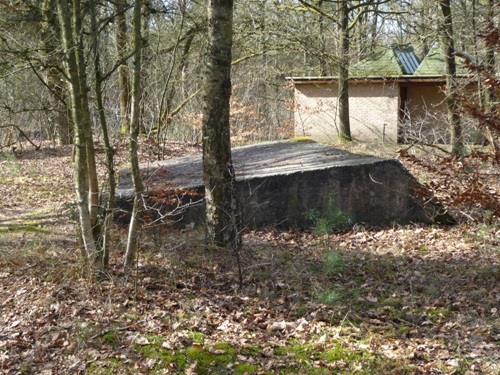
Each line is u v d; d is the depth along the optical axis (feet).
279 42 55.01
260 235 27.17
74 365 14.49
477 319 16.75
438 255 23.36
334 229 28.04
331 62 58.08
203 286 19.49
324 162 29.86
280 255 23.32
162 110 52.47
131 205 26.32
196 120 59.98
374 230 28.19
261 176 27.91
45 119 52.75
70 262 21.25
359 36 61.67
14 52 18.92
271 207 28.19
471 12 38.40
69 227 27.25
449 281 20.17
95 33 18.22
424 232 26.91
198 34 47.62
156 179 27.73
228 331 16.11
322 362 14.33
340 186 28.40
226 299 18.40
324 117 70.64
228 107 21.90
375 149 52.01
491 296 18.47
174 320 16.74
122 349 15.16
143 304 17.80
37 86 37.06
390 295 18.81
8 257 22.26
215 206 22.08
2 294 18.94
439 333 15.87
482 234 25.38
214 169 21.90
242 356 14.71
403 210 28.73
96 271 19.44
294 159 31.83
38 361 14.78
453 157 18.10
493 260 22.36
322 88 70.59
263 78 69.21
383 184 28.58
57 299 18.02
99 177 32.24
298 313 17.34
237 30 51.67
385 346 15.07
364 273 21.22
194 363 14.38
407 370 13.73
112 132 39.04
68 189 37.40
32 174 41.93
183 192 24.32
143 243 23.48
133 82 18.49
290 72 70.03
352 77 65.10
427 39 46.44
